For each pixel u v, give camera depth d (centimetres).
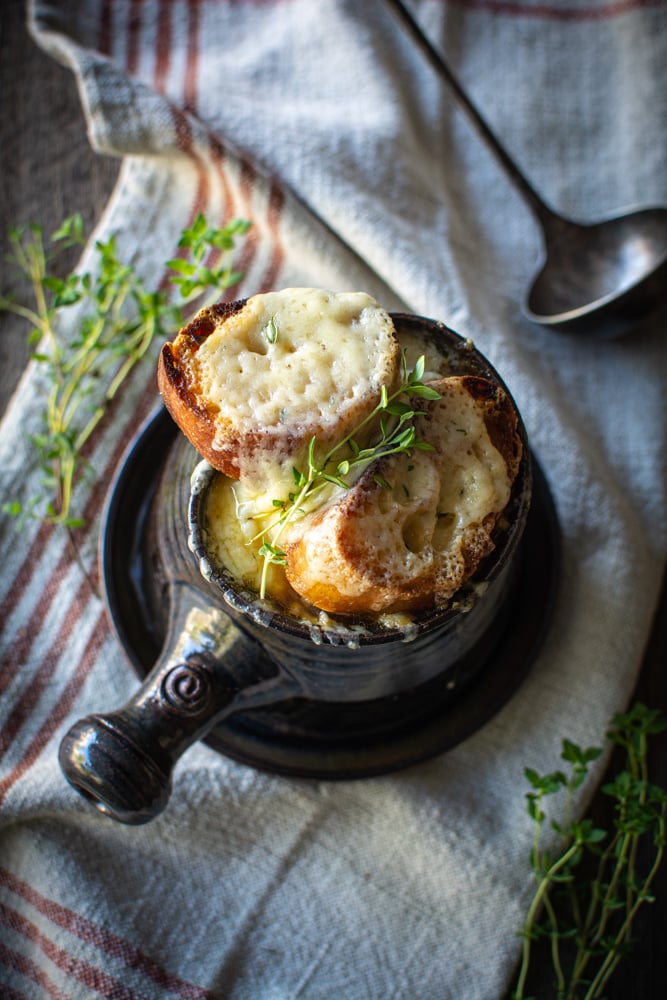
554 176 68
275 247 63
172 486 49
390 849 57
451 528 42
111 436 61
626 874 59
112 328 62
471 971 56
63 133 68
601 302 62
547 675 58
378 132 64
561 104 68
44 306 62
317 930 56
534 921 57
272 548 41
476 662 55
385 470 41
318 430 40
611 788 54
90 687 58
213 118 64
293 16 68
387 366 41
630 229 64
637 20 68
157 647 55
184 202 64
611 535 60
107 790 46
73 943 55
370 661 46
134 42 67
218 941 56
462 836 57
